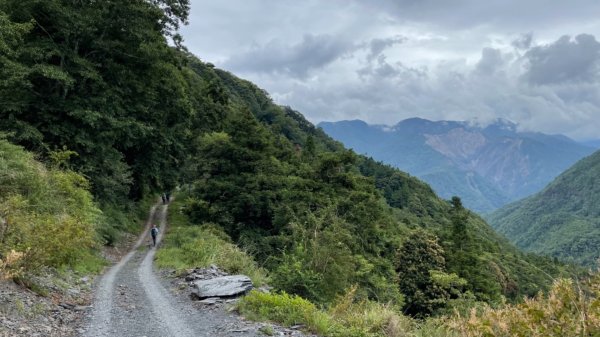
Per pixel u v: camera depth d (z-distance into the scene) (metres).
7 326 7.48
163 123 35.53
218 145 36.38
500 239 144.38
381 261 35.72
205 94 63.28
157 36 31.72
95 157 28.41
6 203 12.14
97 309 10.30
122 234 31.73
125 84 30.36
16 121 24.22
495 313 5.81
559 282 5.27
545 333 5.02
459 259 47.75
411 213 123.75
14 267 9.86
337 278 16.02
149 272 17.91
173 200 56.06
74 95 26.72
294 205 32.91
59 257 12.38
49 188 17.95
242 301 10.33
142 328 8.57
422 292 38.06
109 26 28.14
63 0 27.23
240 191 33.97
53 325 8.31
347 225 31.23
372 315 8.95
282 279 15.05
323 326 8.30
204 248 20.50
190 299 11.86
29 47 25.28
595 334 4.80
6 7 25.81
